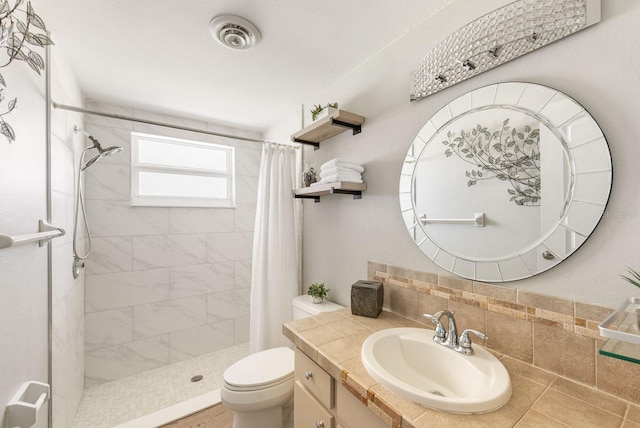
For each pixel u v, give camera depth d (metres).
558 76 0.92
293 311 2.03
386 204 1.51
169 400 1.91
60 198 1.42
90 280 2.05
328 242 1.96
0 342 0.81
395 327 1.28
